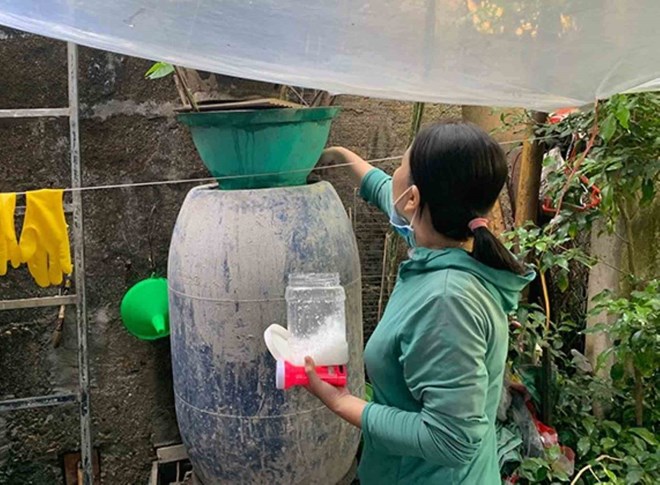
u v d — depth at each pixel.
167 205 2.15
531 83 1.15
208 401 1.70
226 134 1.61
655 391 2.12
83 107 2.03
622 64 1.09
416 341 1.05
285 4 0.95
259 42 1.00
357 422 1.13
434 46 1.02
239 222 1.61
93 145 2.05
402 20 0.99
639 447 1.94
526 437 1.96
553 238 2.01
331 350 1.15
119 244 2.13
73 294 2.10
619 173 1.87
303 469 1.74
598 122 1.84
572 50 1.05
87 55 2.00
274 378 1.65
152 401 2.25
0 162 2.00
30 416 2.17
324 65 1.07
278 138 1.61
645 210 2.24
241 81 1.70
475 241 1.10
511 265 1.12
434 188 1.08
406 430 1.07
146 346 2.21
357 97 2.30
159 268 2.18
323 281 1.24
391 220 1.34
